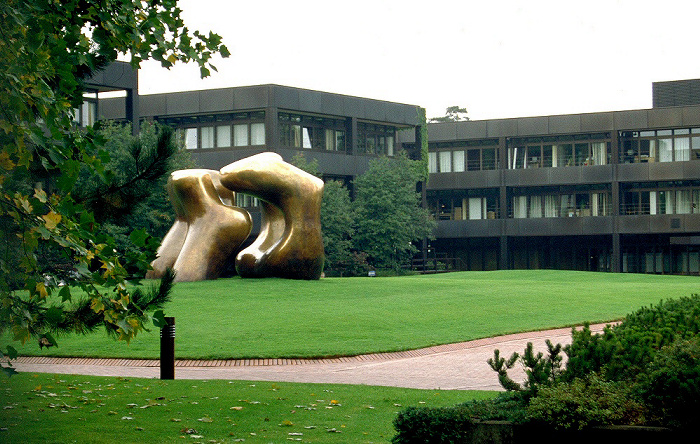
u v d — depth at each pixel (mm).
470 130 68438
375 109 64312
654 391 8180
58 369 18484
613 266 65250
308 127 61500
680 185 64938
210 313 25766
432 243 73188
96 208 10086
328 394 14391
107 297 7832
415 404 13430
